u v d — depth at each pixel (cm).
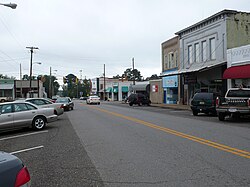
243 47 2625
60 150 977
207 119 2016
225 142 1052
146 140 1125
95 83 11644
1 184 333
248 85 2600
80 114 2670
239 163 749
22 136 1338
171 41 4288
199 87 3509
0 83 6838
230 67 2731
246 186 571
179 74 3688
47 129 1561
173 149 939
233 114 1852
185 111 2978
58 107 2147
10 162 362
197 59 3569
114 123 1792
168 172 679
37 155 908
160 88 4972
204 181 607
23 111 1488
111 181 627
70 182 629
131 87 6562
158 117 2222
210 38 3262
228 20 2989
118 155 872
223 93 2975
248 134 1253
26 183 359
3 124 1409
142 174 669
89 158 845
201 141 1077
